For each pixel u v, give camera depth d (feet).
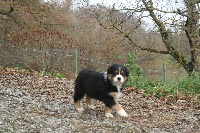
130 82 47.09
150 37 56.80
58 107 30.45
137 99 39.42
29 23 81.97
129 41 55.42
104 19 52.47
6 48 78.95
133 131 24.03
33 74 54.39
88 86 29.19
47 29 80.43
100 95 28.45
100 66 79.41
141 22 51.96
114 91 28.09
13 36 79.77
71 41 80.02
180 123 27.40
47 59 74.08
